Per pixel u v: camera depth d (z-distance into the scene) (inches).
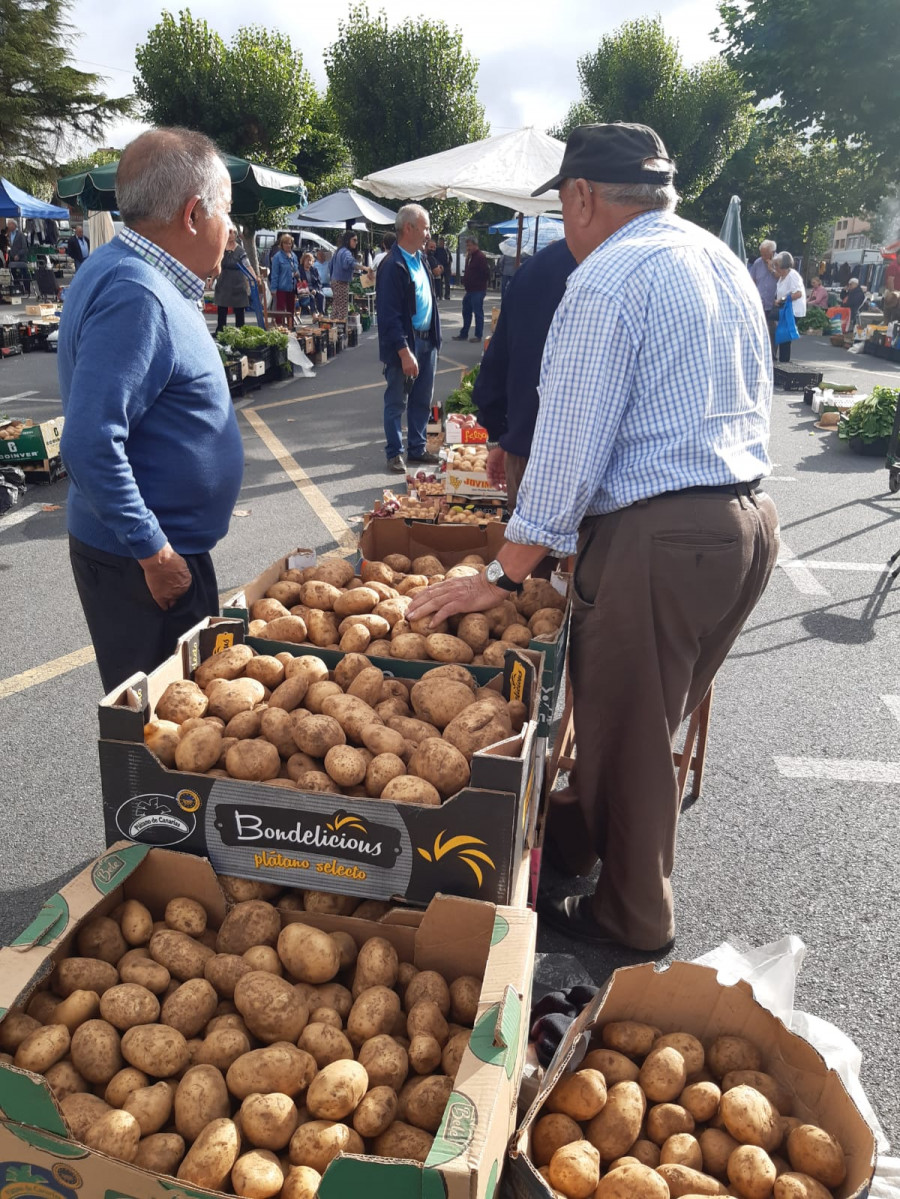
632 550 87.2
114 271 92.0
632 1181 61.2
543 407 86.5
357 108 1338.6
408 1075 67.9
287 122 1111.0
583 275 83.7
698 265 84.7
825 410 460.1
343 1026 70.6
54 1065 63.7
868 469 365.4
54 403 460.4
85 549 102.0
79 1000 66.6
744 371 88.5
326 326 647.8
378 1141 63.3
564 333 84.2
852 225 2711.6
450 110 1333.7
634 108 1425.9
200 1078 62.7
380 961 72.2
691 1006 76.1
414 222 301.3
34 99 1407.5
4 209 778.2
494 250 1828.2
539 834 107.9
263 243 1267.2
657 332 82.5
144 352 91.5
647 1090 70.7
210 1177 57.4
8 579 230.5
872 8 784.9
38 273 920.3
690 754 130.6
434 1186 49.6
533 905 98.3
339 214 872.9
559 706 167.8
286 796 73.4
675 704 94.7
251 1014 66.9
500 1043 58.2
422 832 72.2
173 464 99.7
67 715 163.8
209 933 77.1
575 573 94.7
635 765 96.8
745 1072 72.2
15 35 1382.9
